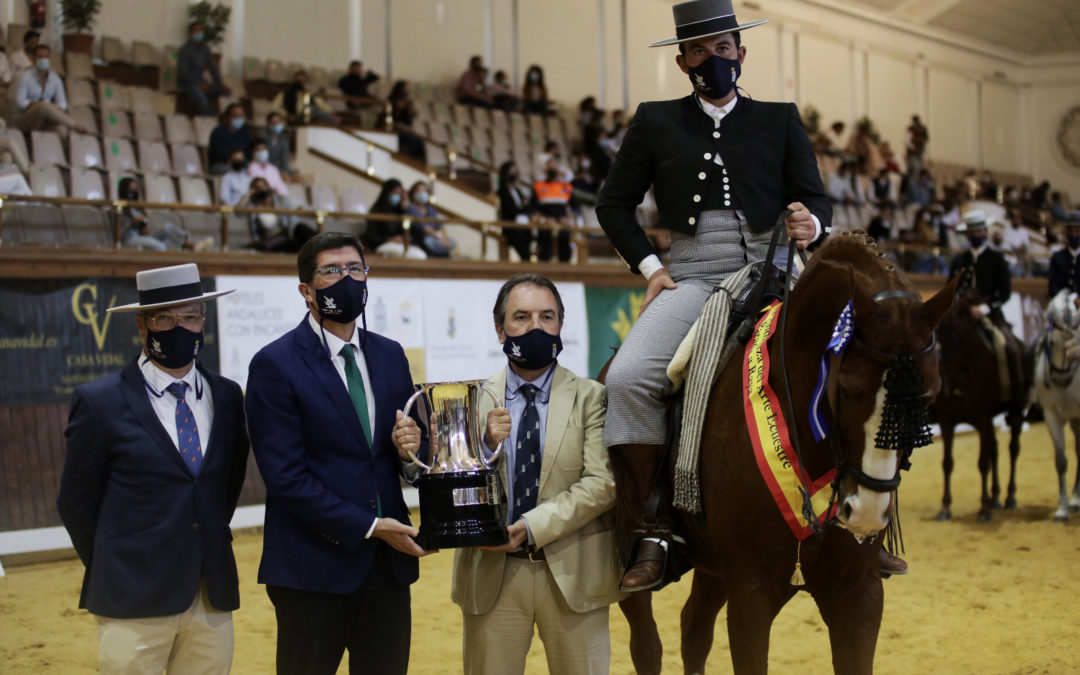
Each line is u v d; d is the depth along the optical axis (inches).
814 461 121.2
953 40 1093.1
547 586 128.4
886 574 135.5
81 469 123.8
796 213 133.8
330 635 122.0
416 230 448.8
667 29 893.8
